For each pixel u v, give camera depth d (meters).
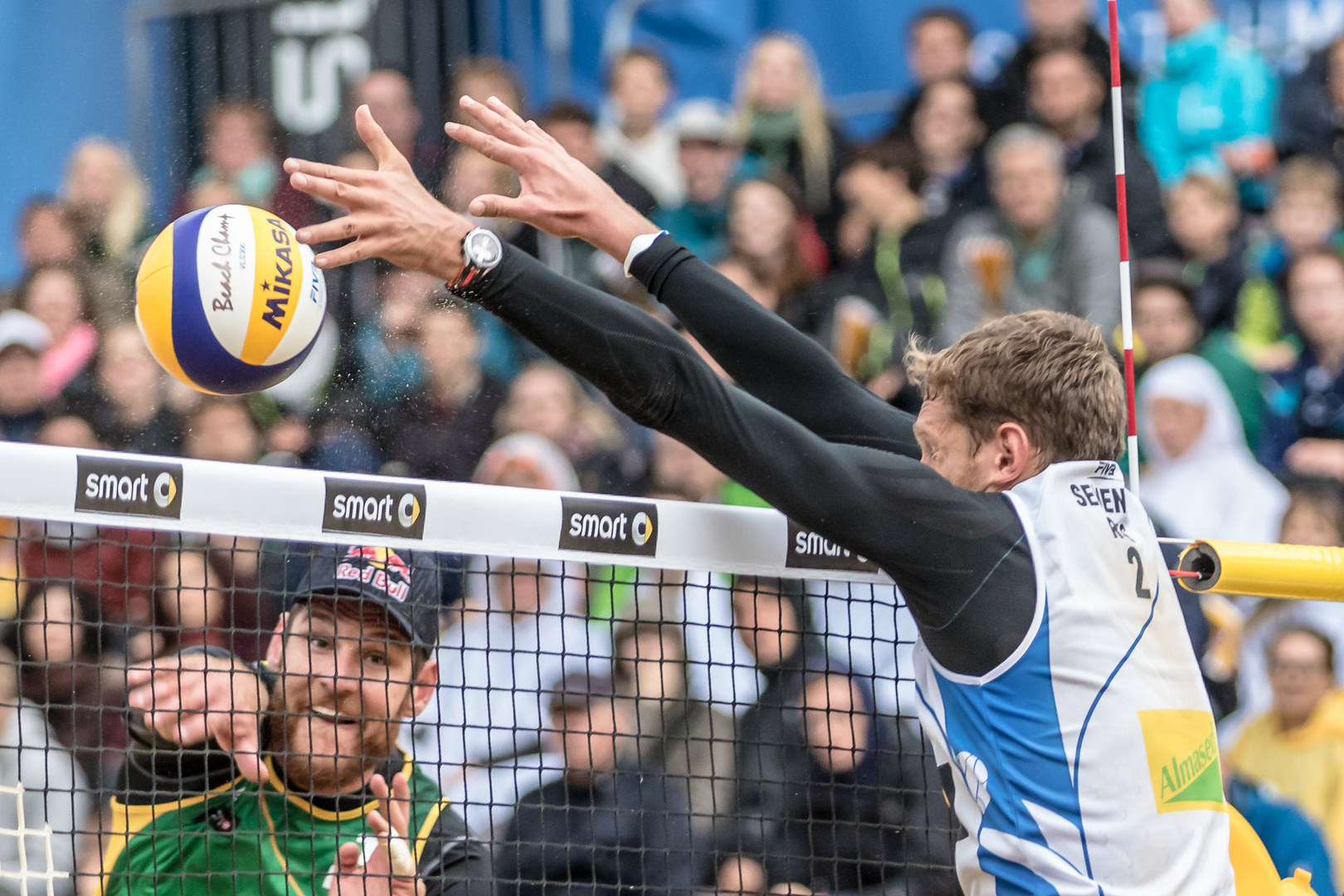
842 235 22.30
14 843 15.89
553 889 14.73
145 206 25.72
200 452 23.41
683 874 14.81
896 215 21.78
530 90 25.56
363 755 8.92
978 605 7.39
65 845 16.05
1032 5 21.47
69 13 25.83
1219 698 17.55
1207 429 19.52
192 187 25.70
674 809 15.20
